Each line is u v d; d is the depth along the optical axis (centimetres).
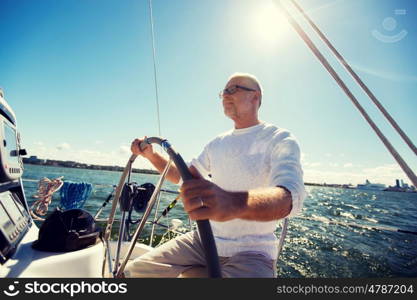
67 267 115
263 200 69
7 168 130
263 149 143
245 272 123
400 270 750
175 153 73
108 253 120
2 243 114
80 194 233
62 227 126
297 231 1186
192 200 52
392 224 1703
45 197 272
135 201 127
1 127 126
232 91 163
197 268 149
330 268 728
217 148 166
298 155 118
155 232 741
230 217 56
